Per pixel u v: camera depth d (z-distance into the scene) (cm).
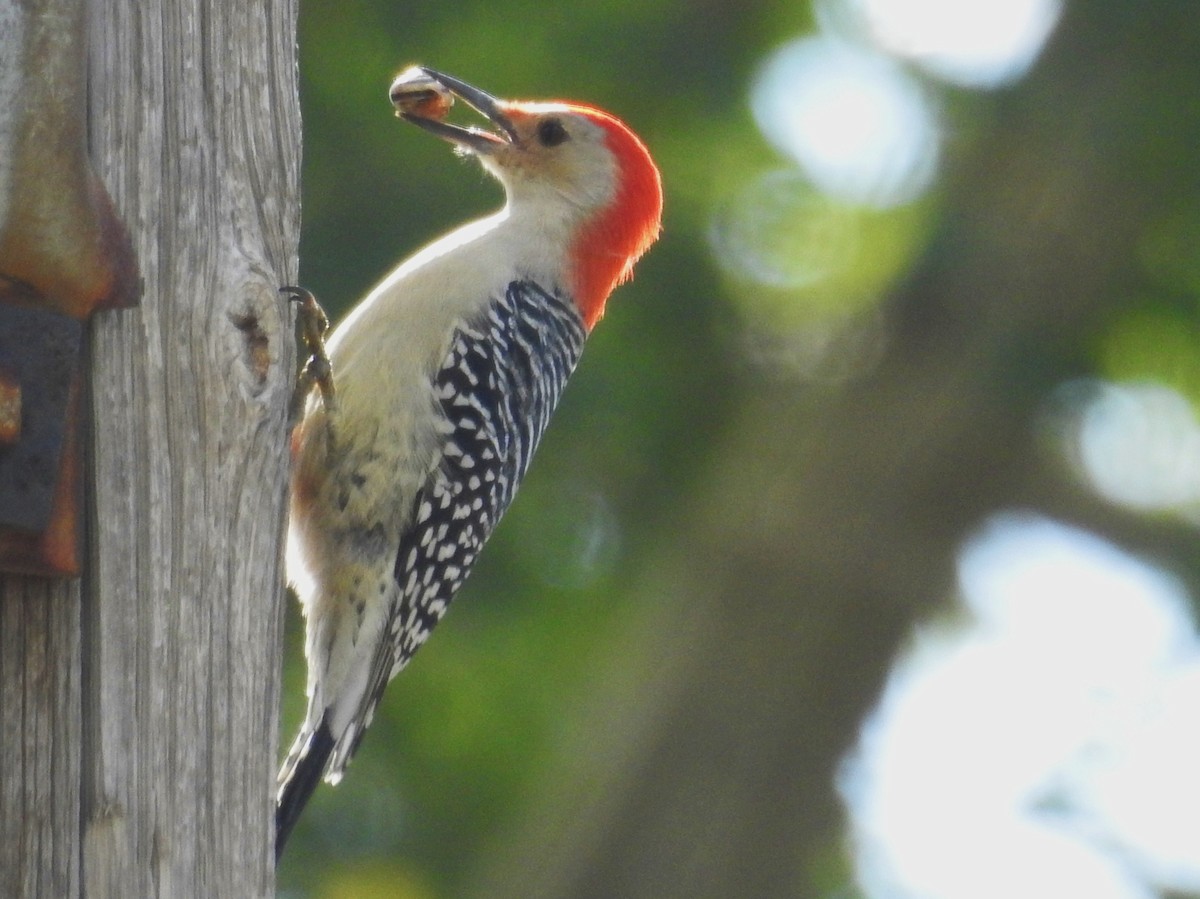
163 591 566
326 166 1344
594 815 1478
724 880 1475
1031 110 1521
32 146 538
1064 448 1559
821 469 1518
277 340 606
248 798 578
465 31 1424
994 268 1507
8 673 537
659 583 1534
